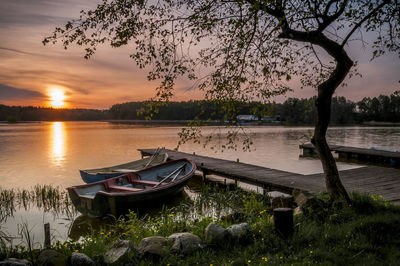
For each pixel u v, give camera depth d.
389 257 3.27
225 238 4.01
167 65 4.26
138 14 4.27
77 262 3.32
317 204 4.89
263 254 3.65
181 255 3.63
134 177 10.34
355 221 4.30
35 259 3.41
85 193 8.41
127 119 152.75
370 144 26.80
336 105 89.75
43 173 14.28
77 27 4.16
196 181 12.82
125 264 3.44
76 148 24.98
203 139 31.81
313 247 3.70
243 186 11.50
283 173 10.81
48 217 7.98
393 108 96.00
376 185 8.16
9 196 9.59
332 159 5.09
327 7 4.51
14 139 34.94
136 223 5.68
